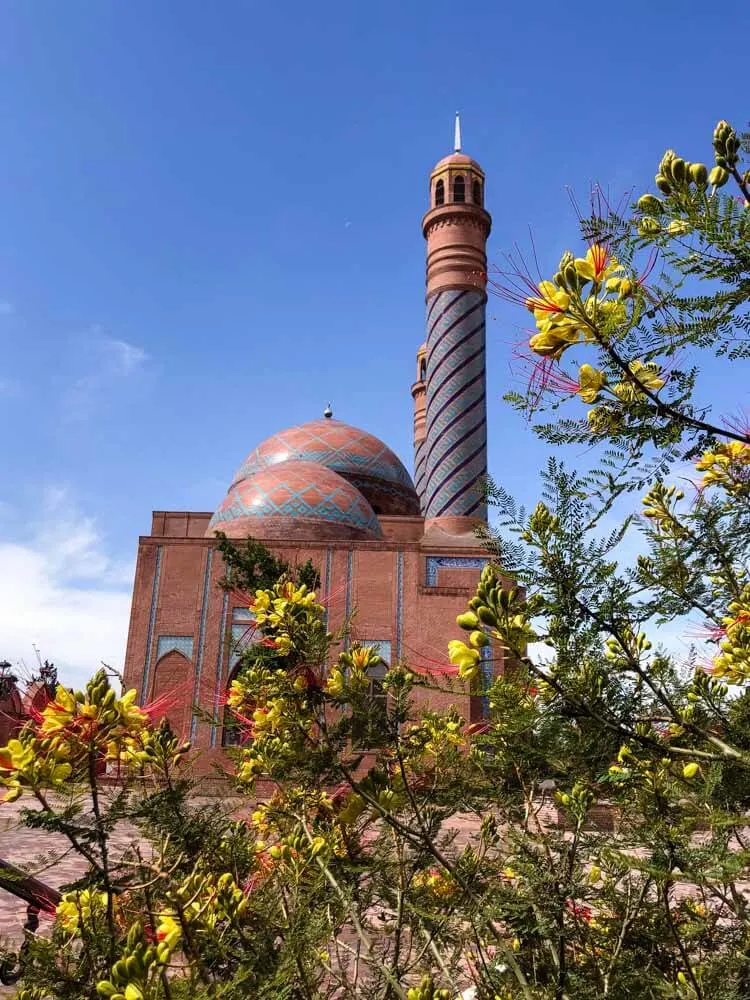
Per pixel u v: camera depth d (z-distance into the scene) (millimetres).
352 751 2711
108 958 1942
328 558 21250
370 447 30234
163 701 2494
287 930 2143
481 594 1826
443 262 25219
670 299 1683
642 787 2004
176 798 2238
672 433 1670
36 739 1982
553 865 2139
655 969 2078
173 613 20734
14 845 8789
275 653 2906
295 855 2426
